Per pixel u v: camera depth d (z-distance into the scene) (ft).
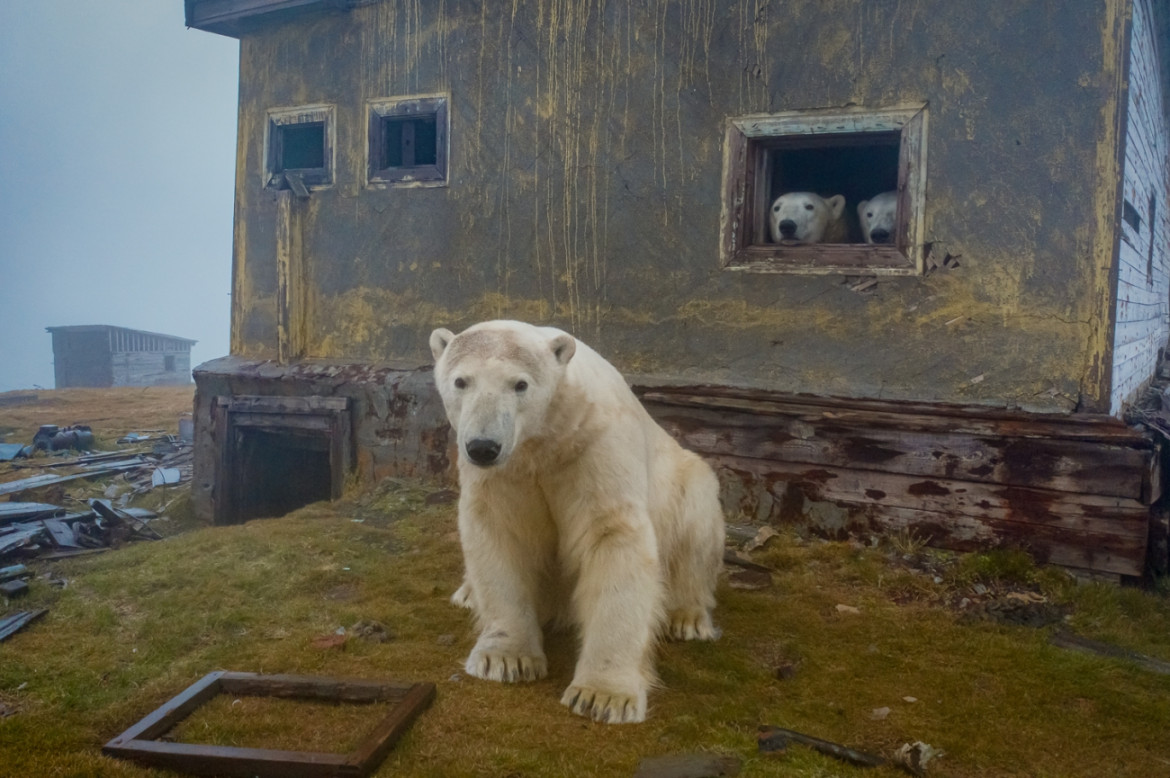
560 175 21.33
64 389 67.97
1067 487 15.93
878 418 17.43
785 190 28.35
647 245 20.34
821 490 18.15
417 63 23.17
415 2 23.07
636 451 11.21
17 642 12.66
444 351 11.38
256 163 26.17
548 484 11.12
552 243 21.56
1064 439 15.92
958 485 16.87
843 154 27.71
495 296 22.49
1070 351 16.51
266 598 14.73
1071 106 16.20
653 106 20.03
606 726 10.02
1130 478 15.42
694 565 13.20
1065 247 16.43
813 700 11.09
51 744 9.50
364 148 24.20
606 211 20.79
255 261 26.37
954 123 17.11
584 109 20.86
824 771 9.20
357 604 14.55
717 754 9.43
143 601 14.49
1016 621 14.24
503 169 22.12
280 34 25.39
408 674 11.49
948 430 16.79
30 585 15.14
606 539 10.90
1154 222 27.89
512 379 9.84
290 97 25.39
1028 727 10.48
